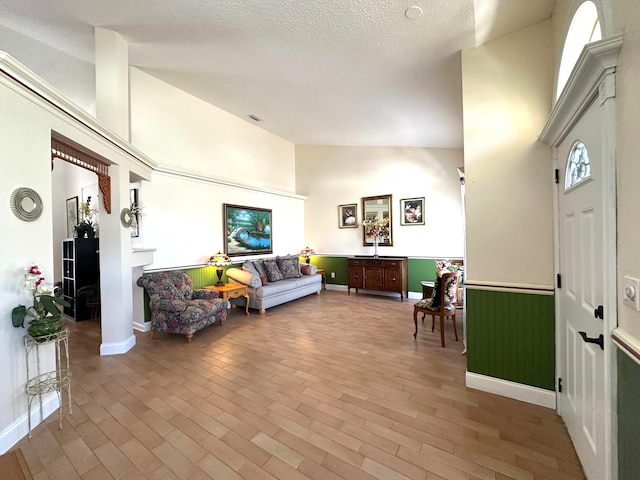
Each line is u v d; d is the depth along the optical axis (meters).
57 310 1.85
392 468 1.50
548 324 2.03
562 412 1.90
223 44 2.73
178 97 4.47
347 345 3.27
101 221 3.08
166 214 4.21
